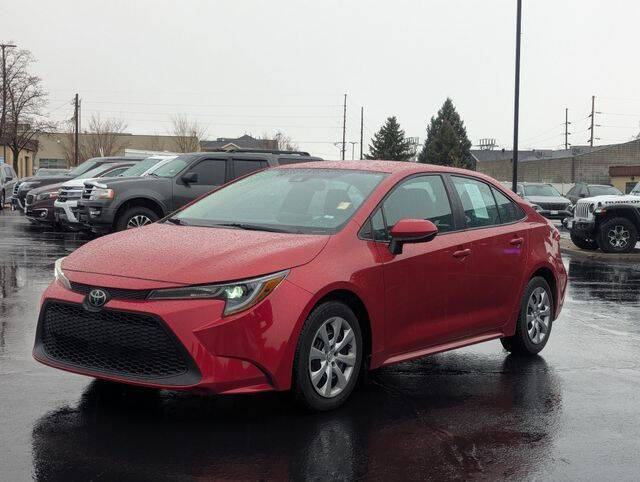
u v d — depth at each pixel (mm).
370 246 5402
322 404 4992
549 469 4207
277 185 6164
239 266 4688
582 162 74688
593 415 5223
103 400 5176
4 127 55031
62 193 18016
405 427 4848
